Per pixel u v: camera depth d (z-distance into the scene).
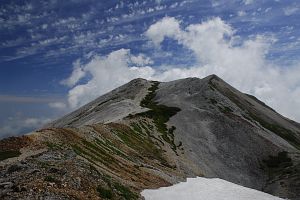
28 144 45.25
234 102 179.00
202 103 162.50
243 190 68.31
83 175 35.75
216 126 139.75
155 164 78.25
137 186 51.06
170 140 116.88
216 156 122.00
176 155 101.75
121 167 57.66
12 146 43.62
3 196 25.09
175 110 148.25
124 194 38.34
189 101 165.62
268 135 149.38
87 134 66.69
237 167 120.75
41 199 25.48
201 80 199.12
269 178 121.25
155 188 55.00
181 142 118.44
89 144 59.84
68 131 59.88
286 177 117.31
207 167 108.62
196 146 121.31
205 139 128.88
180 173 80.25
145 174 60.53
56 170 34.12
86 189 32.59
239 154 127.94
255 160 129.25
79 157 47.38
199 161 109.94
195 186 65.12
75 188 31.42
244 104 183.75
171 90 196.50
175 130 127.62
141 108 145.00
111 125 95.75
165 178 64.44
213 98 170.00
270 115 190.00
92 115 171.38
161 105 160.00
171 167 87.19
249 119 162.25
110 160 58.03
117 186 40.25
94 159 53.09
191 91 182.38
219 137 133.75
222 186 69.75
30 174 32.03
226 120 146.62
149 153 89.44
